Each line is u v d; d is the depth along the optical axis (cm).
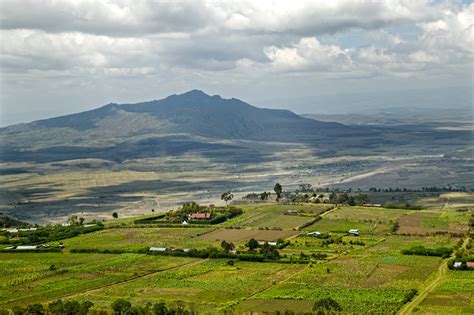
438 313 19450
